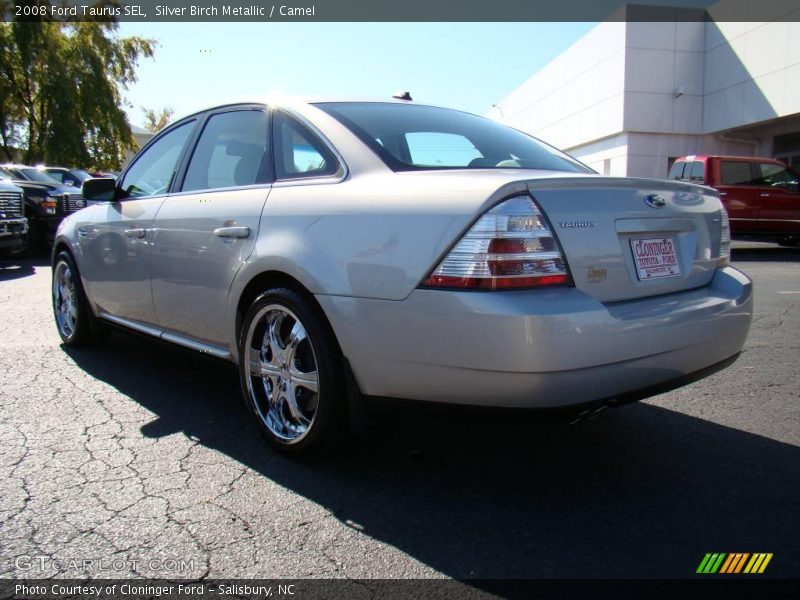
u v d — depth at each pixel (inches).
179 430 129.7
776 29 778.8
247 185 127.4
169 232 139.4
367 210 100.1
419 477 109.8
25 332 215.5
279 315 115.3
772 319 243.0
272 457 117.2
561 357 85.2
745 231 521.0
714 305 104.6
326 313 102.1
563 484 108.0
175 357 185.3
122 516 95.6
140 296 152.6
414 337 92.4
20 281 335.9
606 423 135.7
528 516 97.3
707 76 918.4
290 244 108.5
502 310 84.9
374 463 115.0
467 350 87.8
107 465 113.0
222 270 124.0
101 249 167.2
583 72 1059.9
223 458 116.5
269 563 84.4
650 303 99.0
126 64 1153.4
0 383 158.7
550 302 86.3
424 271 91.0
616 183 99.2
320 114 121.8
